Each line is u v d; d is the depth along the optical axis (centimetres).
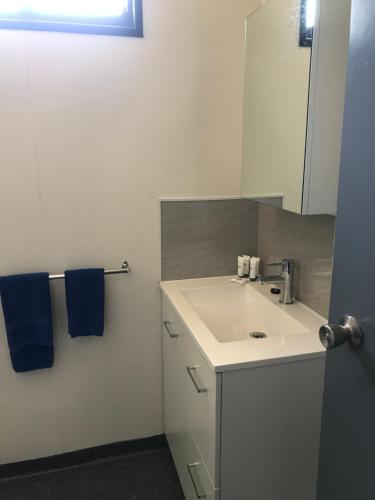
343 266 92
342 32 123
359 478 92
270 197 154
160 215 187
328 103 126
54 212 175
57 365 190
